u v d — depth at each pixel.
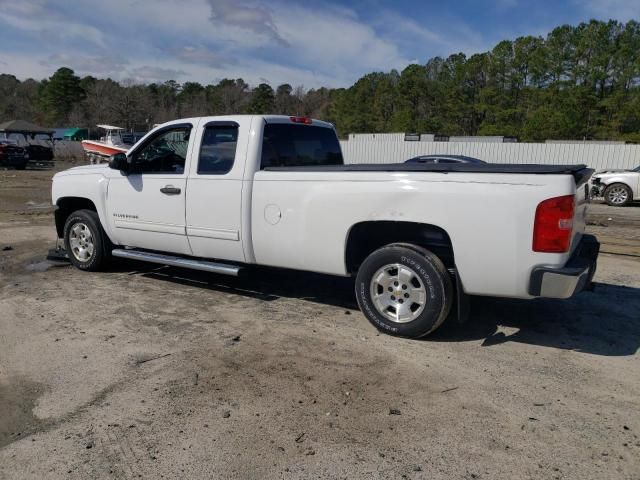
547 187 4.00
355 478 2.81
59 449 3.04
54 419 3.36
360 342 4.58
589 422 3.35
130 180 6.08
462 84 71.69
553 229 3.99
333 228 4.77
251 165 5.19
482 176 4.19
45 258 7.62
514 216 4.08
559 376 3.98
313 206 4.84
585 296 6.04
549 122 57.66
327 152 6.29
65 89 99.12
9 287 6.12
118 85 98.38
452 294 4.49
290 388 3.75
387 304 4.68
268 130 5.38
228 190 5.30
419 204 4.38
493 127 64.94
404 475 2.83
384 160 31.45
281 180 5.01
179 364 4.12
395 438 3.16
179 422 3.31
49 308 5.39
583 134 58.28
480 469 2.89
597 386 3.83
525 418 3.39
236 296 5.88
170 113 91.69
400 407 3.51
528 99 66.12
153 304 5.55
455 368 4.09
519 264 4.12
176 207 5.71
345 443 3.11
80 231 6.77
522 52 67.94
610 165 26.61
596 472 2.87
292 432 3.21
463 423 3.32
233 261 5.60
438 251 4.79
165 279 6.54
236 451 3.03
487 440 3.15
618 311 5.52
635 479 2.81
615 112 58.41
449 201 4.28
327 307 5.53
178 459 2.96
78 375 3.93
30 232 9.75
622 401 3.62
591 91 60.66
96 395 3.64
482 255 4.22
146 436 3.17
